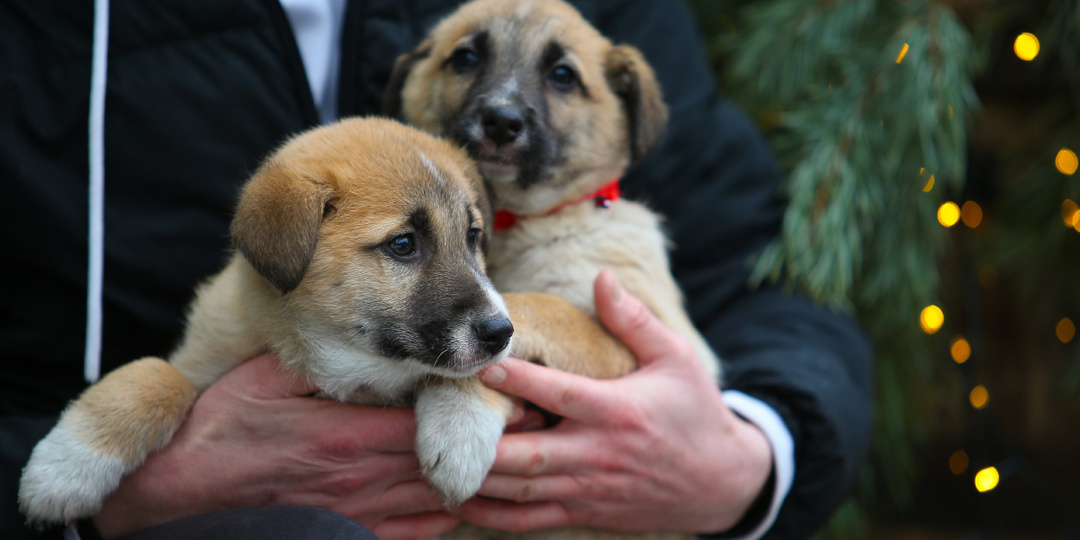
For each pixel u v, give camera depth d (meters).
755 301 3.93
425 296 2.64
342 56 3.40
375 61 3.49
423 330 2.61
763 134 4.94
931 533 5.73
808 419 3.24
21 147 2.87
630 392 2.78
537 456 2.62
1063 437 5.68
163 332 3.12
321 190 2.56
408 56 3.59
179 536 2.32
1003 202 4.95
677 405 2.85
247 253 2.47
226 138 3.14
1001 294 5.66
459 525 2.94
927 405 5.07
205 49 3.10
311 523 2.28
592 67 3.67
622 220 3.54
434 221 2.69
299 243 2.46
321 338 2.65
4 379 2.96
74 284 2.92
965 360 5.00
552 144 3.45
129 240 3.02
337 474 2.59
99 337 2.93
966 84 4.07
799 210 3.94
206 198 3.14
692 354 3.00
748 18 4.71
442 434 2.54
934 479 5.91
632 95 3.71
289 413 2.59
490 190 3.27
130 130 3.03
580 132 3.56
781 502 3.21
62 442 2.51
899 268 4.16
